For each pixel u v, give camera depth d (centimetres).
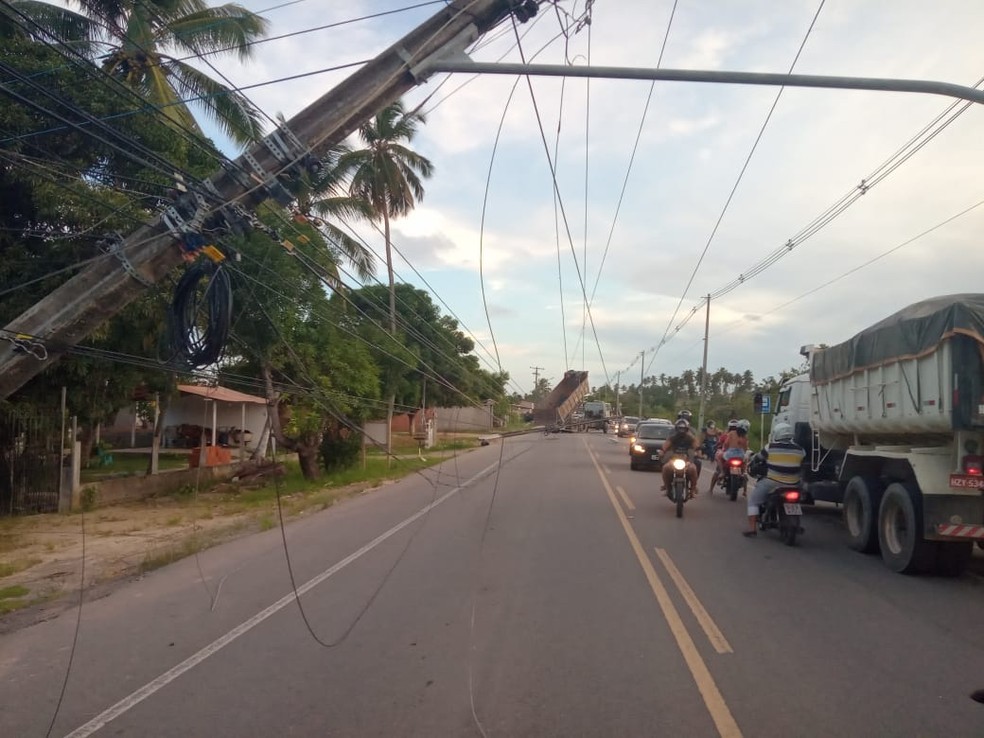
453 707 546
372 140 3147
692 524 1417
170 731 510
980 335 905
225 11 1761
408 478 2392
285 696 570
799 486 1245
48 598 904
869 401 1172
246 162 805
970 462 952
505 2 818
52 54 1409
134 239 770
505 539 1240
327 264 1794
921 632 734
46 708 553
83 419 1784
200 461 2275
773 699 559
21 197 1457
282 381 1997
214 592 906
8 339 709
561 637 707
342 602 843
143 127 1436
